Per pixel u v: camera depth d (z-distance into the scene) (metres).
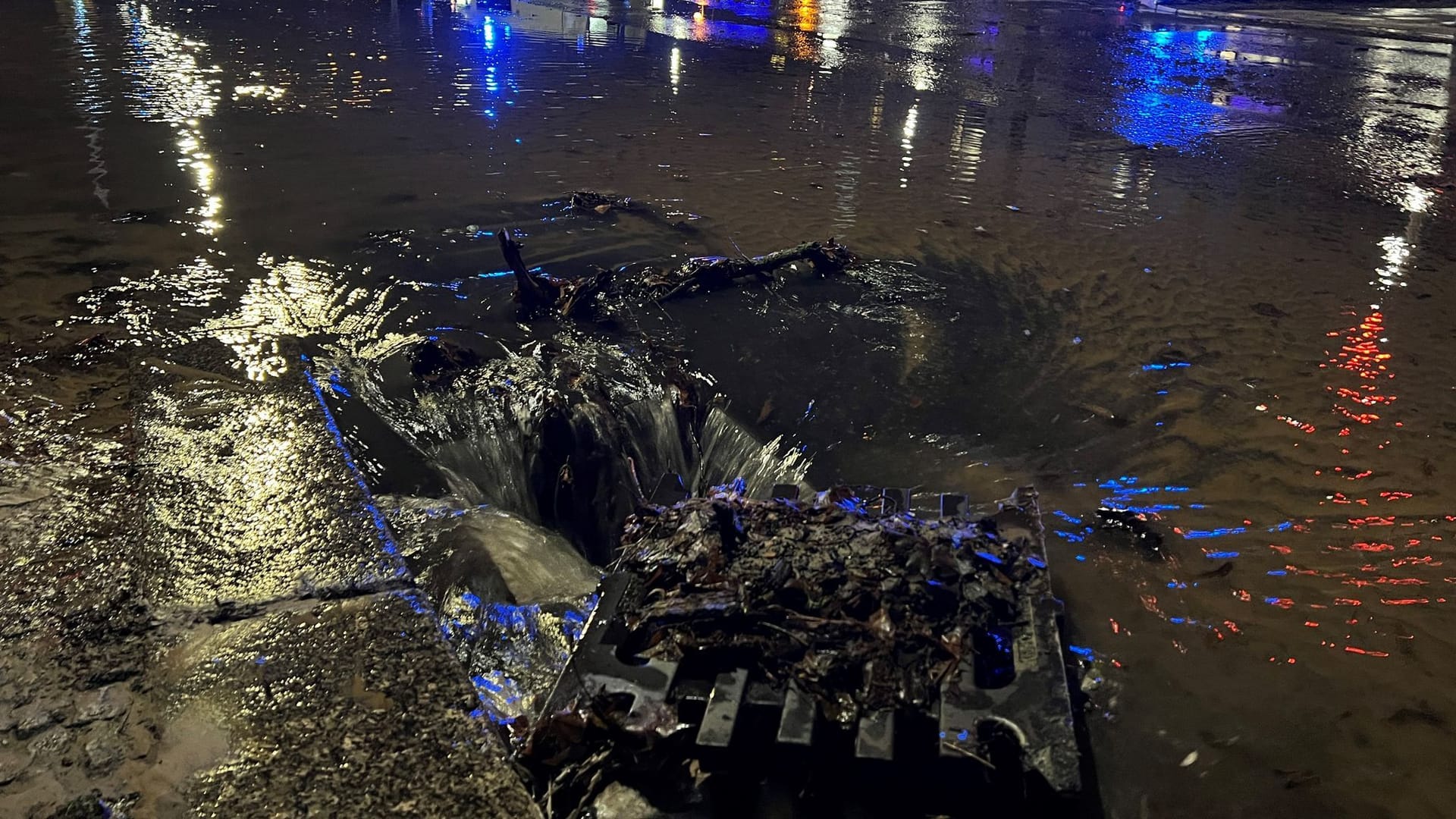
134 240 5.73
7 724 2.38
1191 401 4.47
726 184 7.39
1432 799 2.50
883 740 2.34
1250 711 2.77
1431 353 5.00
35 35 12.62
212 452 3.52
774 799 2.34
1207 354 4.92
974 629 2.65
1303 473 3.94
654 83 11.14
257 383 4.11
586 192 6.88
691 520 3.08
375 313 4.98
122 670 2.55
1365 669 2.93
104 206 6.31
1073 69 12.96
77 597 2.79
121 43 12.25
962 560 2.89
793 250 5.70
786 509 3.21
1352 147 9.26
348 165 7.49
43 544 3.00
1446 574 3.35
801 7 18.77
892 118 9.86
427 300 5.17
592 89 10.66
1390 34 17.11
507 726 2.54
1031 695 2.45
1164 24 17.88
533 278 5.25
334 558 2.98
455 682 2.55
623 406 4.35
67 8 15.16
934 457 4.02
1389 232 6.82
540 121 9.17
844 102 10.53
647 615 2.72
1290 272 6.02
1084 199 7.37
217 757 2.32
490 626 3.04
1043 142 9.09
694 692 2.51
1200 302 5.55
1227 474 3.92
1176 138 9.41
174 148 7.73
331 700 2.48
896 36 15.38
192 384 4.07
